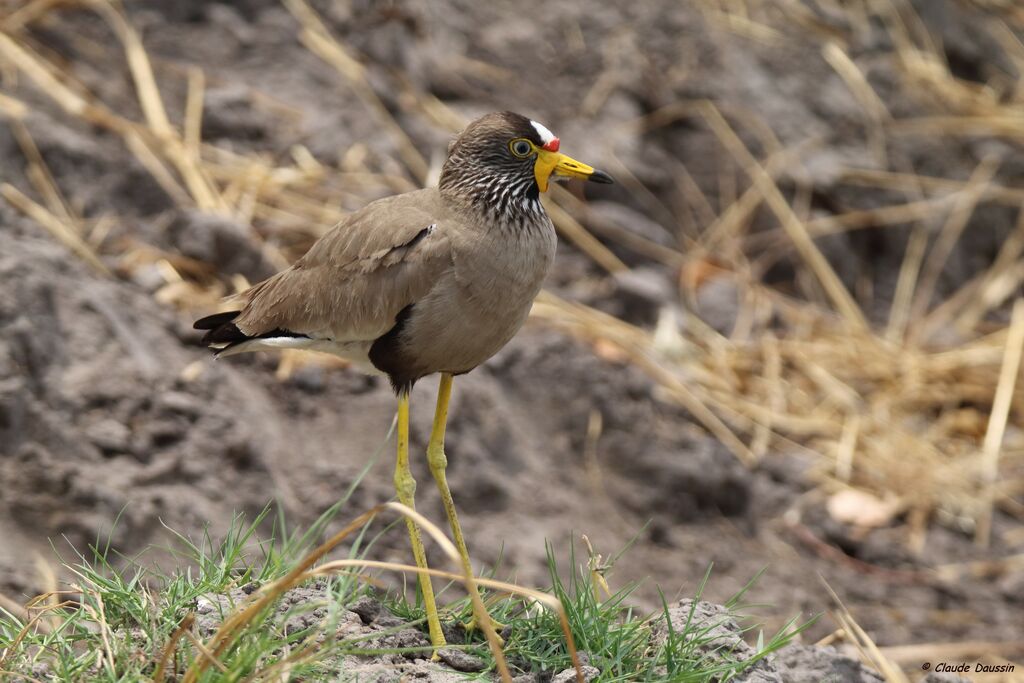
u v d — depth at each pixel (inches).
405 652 284.7
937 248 653.9
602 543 468.1
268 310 326.0
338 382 471.8
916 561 504.1
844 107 674.8
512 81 633.6
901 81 697.0
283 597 288.8
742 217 629.6
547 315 544.7
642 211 616.7
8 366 402.9
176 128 541.3
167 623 275.0
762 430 544.4
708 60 666.8
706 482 498.6
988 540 521.0
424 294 303.0
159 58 564.4
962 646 464.8
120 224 491.8
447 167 313.4
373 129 575.8
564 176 310.5
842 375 587.2
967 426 574.2
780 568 486.6
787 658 318.3
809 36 698.2
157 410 425.7
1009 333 614.9
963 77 730.8
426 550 432.8
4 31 531.2
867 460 547.8
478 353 312.5
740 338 585.6
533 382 508.4
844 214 649.6
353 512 432.5
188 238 490.6
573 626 292.7
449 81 620.4
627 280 570.3
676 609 311.9
